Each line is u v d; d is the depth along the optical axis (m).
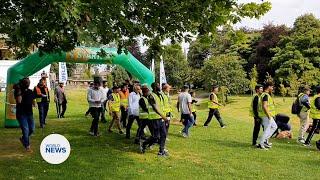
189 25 9.95
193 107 18.42
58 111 20.56
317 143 12.91
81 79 60.75
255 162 10.98
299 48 53.97
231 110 38.50
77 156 11.16
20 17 6.71
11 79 16.44
